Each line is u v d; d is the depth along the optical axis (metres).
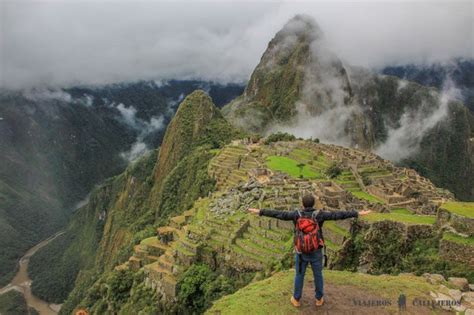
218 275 42.34
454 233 25.25
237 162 101.50
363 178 82.19
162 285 45.06
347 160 96.69
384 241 28.48
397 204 56.22
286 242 39.81
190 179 123.06
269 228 43.62
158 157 189.00
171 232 59.66
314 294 17.08
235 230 45.44
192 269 43.06
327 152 113.06
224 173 94.88
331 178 82.44
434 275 19.53
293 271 19.86
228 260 42.09
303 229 14.60
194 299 41.16
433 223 27.83
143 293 48.31
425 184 92.25
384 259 27.73
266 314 16.08
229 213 52.44
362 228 30.20
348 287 17.81
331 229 31.41
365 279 18.66
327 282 18.14
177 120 180.50
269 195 53.56
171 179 138.12
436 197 71.06
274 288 17.97
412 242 27.41
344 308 16.19
